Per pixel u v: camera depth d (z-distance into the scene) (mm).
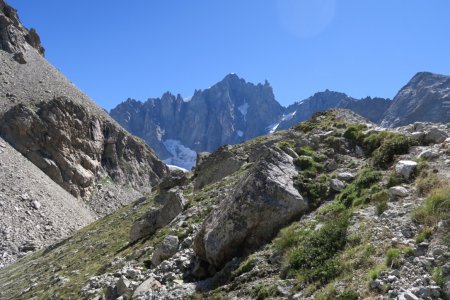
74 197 130250
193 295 16312
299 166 21703
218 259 18234
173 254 22391
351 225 15180
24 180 100062
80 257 41250
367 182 18078
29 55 184125
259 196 18641
